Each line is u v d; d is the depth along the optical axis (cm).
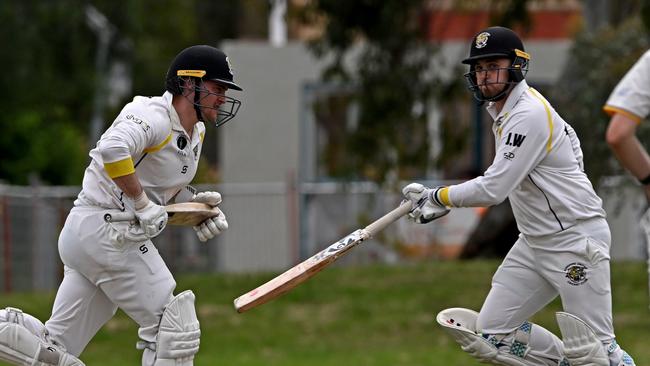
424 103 6222
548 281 2581
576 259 2519
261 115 7825
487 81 2509
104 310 2562
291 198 6906
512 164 2481
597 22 6562
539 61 7512
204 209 2544
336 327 5006
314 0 6062
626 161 2709
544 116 2488
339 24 5981
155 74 11394
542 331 2639
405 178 6788
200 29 13000
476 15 7494
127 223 2422
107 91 10019
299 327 5022
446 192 2538
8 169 8500
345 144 6469
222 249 6850
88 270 2462
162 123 2417
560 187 2516
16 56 9144
